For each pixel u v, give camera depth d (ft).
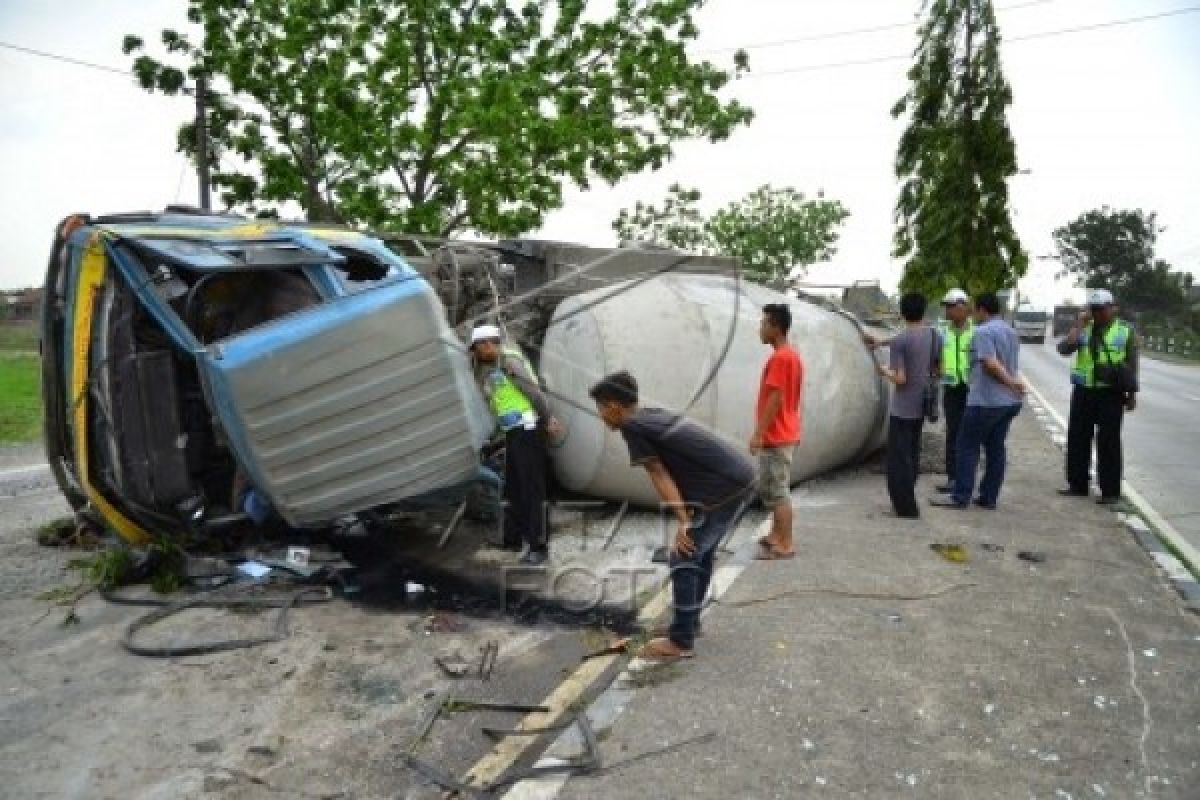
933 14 61.57
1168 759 11.21
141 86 55.11
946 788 10.61
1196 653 14.40
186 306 18.03
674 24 60.39
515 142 55.36
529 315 24.53
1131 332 24.11
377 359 17.30
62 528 22.13
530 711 12.69
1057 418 44.55
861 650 14.48
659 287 24.38
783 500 19.25
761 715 12.34
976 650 14.48
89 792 10.93
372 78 56.80
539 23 62.13
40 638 15.81
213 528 19.48
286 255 18.11
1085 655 14.30
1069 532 21.70
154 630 16.06
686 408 20.30
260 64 56.44
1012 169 60.59
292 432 17.06
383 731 12.35
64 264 19.33
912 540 20.90
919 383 22.47
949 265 60.85
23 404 46.88
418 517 22.53
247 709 13.06
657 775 10.89
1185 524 23.13
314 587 17.97
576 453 22.85
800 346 25.93
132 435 18.08
